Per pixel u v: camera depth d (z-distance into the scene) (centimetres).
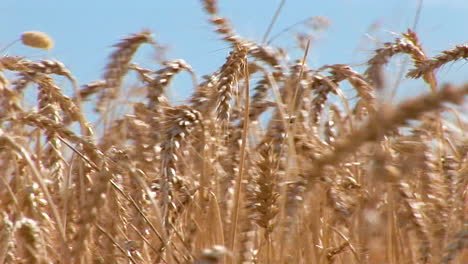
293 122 816
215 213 800
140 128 888
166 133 797
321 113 898
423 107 463
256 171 834
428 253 687
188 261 745
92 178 796
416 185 741
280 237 689
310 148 761
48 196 632
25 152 605
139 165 876
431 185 718
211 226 805
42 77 870
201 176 873
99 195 734
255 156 816
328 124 904
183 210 827
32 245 583
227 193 818
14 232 599
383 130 489
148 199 832
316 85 909
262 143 802
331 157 529
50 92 878
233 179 833
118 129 912
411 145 564
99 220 752
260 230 828
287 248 689
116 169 790
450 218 689
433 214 718
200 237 806
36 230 588
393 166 521
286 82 885
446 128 802
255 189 748
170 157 778
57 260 702
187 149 903
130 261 738
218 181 868
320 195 779
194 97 929
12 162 727
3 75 777
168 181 765
